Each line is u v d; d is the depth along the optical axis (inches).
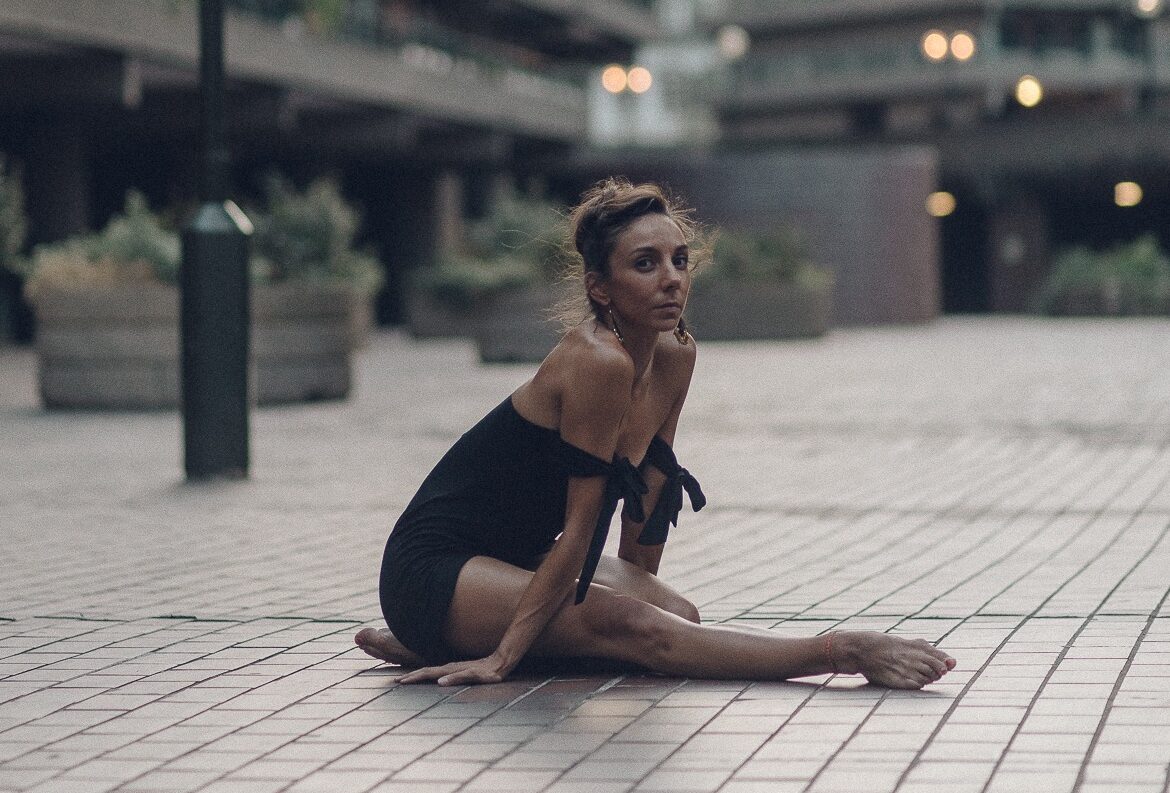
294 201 789.9
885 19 2518.5
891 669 179.0
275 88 1222.3
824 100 2554.1
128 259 656.4
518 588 186.2
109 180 1370.6
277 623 232.1
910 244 1660.9
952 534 315.9
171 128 1203.2
